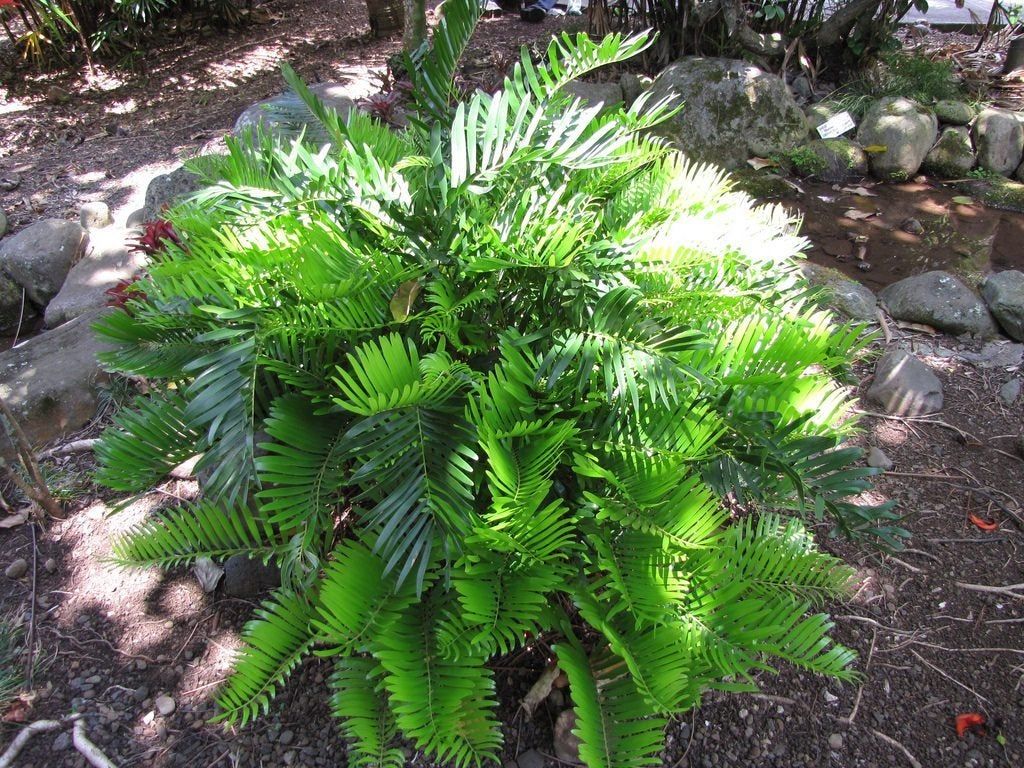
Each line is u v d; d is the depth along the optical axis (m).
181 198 2.52
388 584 1.67
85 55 6.92
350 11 8.26
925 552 2.33
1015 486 2.54
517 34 6.90
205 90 6.45
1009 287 3.23
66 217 4.59
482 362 1.86
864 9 5.25
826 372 2.22
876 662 2.04
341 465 1.85
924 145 4.77
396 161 2.42
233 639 2.11
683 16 5.36
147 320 1.83
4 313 4.00
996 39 6.34
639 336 1.66
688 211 2.12
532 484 1.52
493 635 1.49
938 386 2.87
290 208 1.87
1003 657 2.05
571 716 1.83
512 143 1.89
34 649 2.11
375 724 1.61
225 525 1.92
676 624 1.59
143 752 1.87
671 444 1.69
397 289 1.82
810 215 4.43
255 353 1.64
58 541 2.43
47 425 2.87
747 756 1.85
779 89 4.83
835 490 1.79
